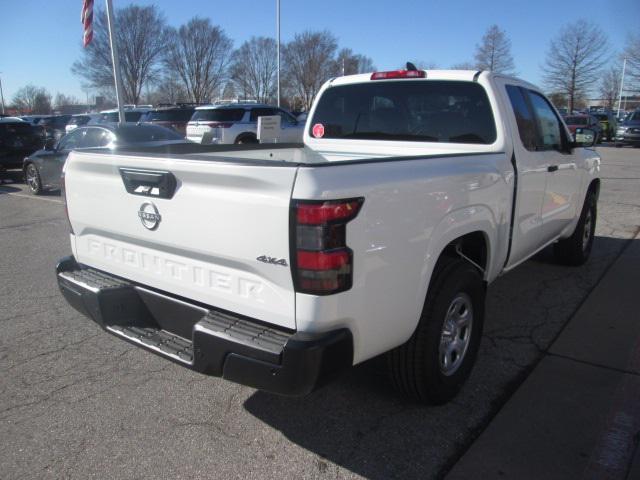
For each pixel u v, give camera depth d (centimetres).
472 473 262
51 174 1157
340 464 270
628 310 465
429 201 271
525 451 278
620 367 365
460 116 392
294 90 6244
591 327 431
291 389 229
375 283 245
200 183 251
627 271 576
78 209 326
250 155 431
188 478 260
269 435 293
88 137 1069
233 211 240
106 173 300
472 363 337
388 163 254
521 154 387
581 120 2606
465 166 309
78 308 315
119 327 298
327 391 336
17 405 322
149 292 293
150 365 372
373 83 436
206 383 348
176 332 286
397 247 254
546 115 452
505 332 422
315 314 227
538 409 315
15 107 8969
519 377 353
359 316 241
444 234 288
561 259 586
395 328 265
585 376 353
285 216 224
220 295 258
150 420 307
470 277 313
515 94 405
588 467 266
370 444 285
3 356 385
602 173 1485
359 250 234
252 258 239
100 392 337
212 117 1702
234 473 263
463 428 299
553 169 442
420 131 415
